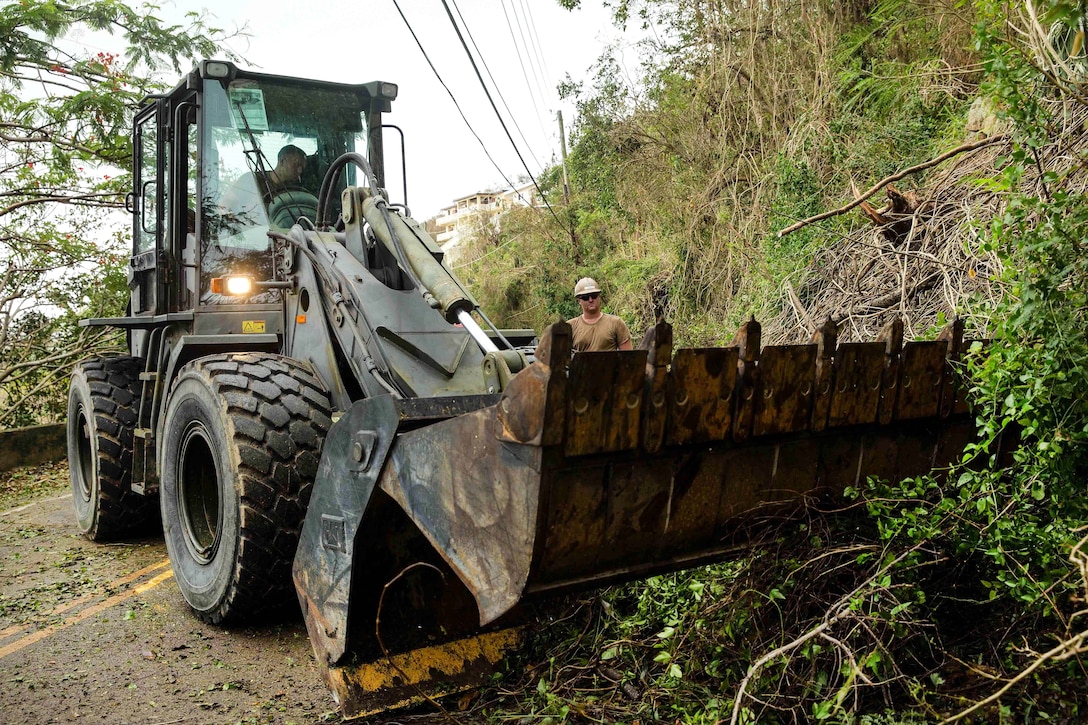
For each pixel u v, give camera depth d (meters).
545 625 3.50
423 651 3.30
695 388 2.57
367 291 4.20
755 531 2.90
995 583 2.73
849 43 8.91
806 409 2.80
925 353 3.05
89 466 6.59
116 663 3.93
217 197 5.21
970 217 5.12
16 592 5.10
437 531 2.70
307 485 4.00
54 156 11.16
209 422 4.19
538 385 2.30
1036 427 2.79
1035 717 2.47
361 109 5.76
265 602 4.10
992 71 3.23
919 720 2.47
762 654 2.74
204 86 5.24
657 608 3.33
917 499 2.87
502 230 20.77
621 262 12.57
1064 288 3.20
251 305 5.02
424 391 3.93
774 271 7.46
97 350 11.41
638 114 12.53
